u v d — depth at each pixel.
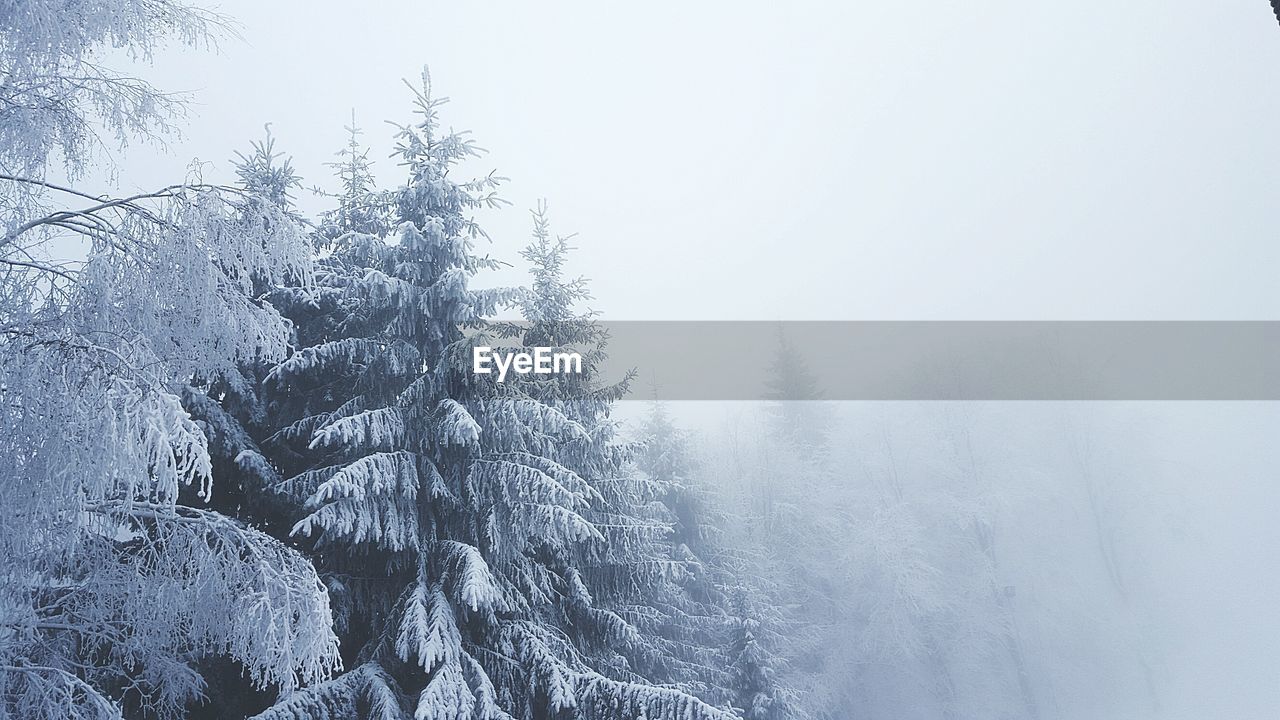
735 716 10.80
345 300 12.20
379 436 10.32
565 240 16.30
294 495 10.81
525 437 12.05
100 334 5.75
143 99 6.32
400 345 11.29
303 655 6.62
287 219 6.87
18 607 6.22
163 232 6.20
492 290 11.59
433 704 8.80
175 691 8.46
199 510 6.91
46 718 5.98
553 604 12.55
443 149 12.25
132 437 5.25
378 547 10.25
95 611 6.98
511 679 10.65
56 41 5.80
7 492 5.30
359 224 14.82
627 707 10.91
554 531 10.88
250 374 12.30
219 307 6.64
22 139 5.81
